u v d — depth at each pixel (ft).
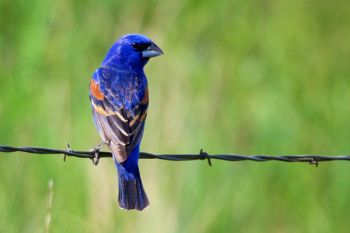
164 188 48.65
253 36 54.65
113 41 51.42
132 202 40.70
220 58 52.85
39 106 49.16
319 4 56.13
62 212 47.44
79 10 51.31
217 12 53.57
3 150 39.99
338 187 51.55
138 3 51.57
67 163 48.32
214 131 50.24
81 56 50.65
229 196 49.60
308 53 55.11
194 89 50.34
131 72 46.01
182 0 52.11
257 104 52.11
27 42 50.14
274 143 51.60
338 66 55.52
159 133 49.21
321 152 52.70
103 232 47.50
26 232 47.21
